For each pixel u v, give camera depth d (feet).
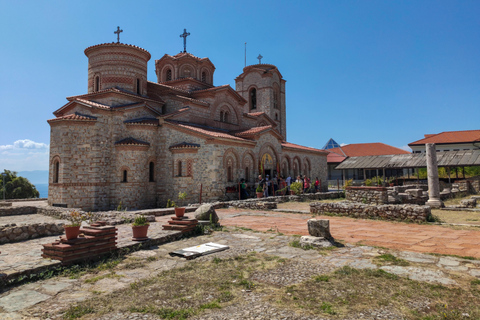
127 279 23.52
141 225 33.86
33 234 39.45
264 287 21.03
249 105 156.97
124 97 88.69
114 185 82.12
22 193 163.12
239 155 94.68
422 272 22.89
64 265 25.59
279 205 75.92
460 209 60.80
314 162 147.02
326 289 20.11
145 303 18.89
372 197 64.08
